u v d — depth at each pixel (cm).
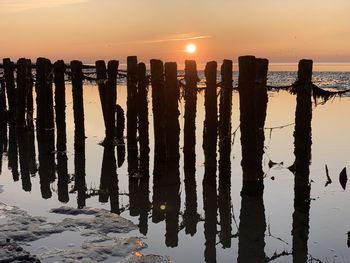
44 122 1397
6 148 1427
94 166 1167
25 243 598
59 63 1288
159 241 669
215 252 654
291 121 1884
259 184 912
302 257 646
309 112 847
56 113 1302
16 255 521
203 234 726
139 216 798
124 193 943
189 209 852
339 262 628
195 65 1050
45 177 1068
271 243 698
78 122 1264
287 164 1164
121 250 586
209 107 1001
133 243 615
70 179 1048
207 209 852
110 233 658
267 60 894
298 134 855
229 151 1031
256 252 664
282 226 765
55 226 658
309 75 835
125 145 1349
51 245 593
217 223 784
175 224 764
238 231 747
